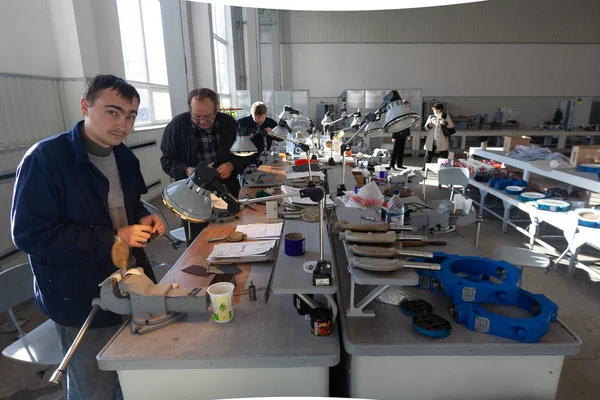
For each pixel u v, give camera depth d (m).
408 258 1.43
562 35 9.55
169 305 1.17
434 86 9.88
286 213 2.08
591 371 2.00
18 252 2.91
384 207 2.08
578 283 2.90
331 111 9.02
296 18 9.52
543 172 3.57
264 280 1.47
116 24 3.93
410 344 1.11
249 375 1.10
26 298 1.62
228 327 1.18
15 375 2.04
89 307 1.29
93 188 1.27
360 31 9.59
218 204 2.21
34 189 1.11
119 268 1.24
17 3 2.87
